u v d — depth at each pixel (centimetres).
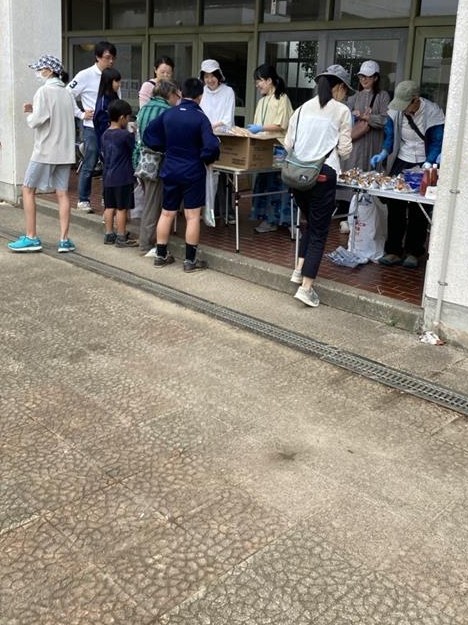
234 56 1006
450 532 286
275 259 631
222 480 317
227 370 432
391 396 404
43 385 405
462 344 471
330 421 373
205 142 586
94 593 248
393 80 844
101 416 371
